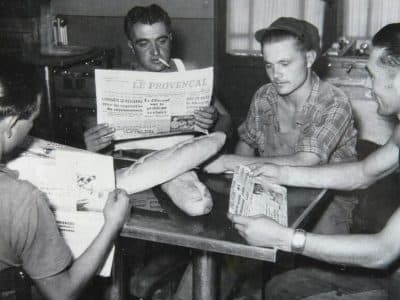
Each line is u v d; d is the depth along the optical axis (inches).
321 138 72.4
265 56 71.8
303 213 56.2
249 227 49.6
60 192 53.9
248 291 73.1
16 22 159.9
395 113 55.1
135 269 81.0
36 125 131.0
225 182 63.9
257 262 72.3
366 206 91.3
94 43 195.8
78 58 149.8
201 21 183.6
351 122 77.8
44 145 59.4
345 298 62.1
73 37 196.7
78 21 194.7
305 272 69.2
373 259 52.0
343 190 67.9
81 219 51.8
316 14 173.8
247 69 185.6
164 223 52.1
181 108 73.6
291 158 71.1
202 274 58.1
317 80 76.4
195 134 80.4
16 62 47.4
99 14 191.5
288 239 51.4
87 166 56.3
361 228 90.1
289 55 69.6
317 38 73.0
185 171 60.8
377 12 167.8
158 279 80.2
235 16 182.2
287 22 69.9
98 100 70.9
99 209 52.7
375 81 53.7
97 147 72.8
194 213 53.6
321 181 65.3
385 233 51.9
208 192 56.6
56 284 47.5
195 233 49.8
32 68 48.4
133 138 75.9
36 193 45.7
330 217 70.3
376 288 64.1
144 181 58.6
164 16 86.6
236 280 70.7
